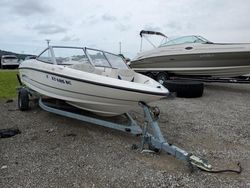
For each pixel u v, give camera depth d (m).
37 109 5.73
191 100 7.25
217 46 8.53
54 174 2.81
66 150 3.49
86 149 3.54
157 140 3.35
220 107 6.32
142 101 3.65
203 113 5.67
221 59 8.49
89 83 3.84
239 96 8.05
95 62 5.10
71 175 2.80
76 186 2.58
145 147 3.55
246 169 3.01
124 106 3.89
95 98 3.98
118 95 3.69
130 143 3.79
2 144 3.65
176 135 4.19
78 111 4.77
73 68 4.33
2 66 21.45
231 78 8.97
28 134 4.11
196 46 9.00
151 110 3.56
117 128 3.89
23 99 5.45
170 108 6.15
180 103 6.77
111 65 5.22
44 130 4.32
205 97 7.79
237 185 2.64
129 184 2.64
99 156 3.31
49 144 3.70
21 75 6.38
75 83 4.05
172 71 9.90
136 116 5.24
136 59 10.95
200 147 3.68
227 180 2.74
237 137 4.11
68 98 4.43
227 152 3.51
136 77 4.55
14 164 3.03
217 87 10.17
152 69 10.47
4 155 3.27
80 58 5.10
